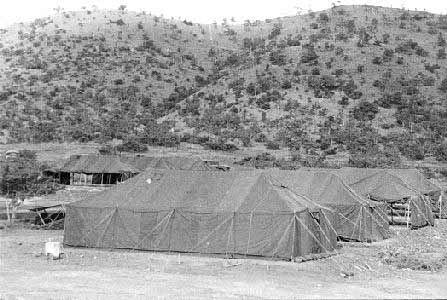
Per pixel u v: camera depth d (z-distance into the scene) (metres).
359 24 183.62
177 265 30.39
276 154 107.56
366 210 41.72
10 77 172.25
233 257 33.06
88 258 32.19
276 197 34.06
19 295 22.48
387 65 151.38
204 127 130.75
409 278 28.09
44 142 115.69
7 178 53.06
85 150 109.31
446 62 156.25
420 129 121.12
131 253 34.25
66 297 22.31
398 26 183.38
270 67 158.75
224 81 160.25
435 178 88.38
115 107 153.25
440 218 57.84
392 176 51.06
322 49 162.50
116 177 77.62
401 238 43.44
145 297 22.59
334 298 23.17
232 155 107.75
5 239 38.62
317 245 34.44
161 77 182.75
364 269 30.08
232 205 34.34
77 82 169.38
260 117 131.75
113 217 35.50
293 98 137.88
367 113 127.75
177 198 35.88
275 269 29.64
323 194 43.09
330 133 118.81
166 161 78.56
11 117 135.25
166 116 145.88
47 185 64.44
